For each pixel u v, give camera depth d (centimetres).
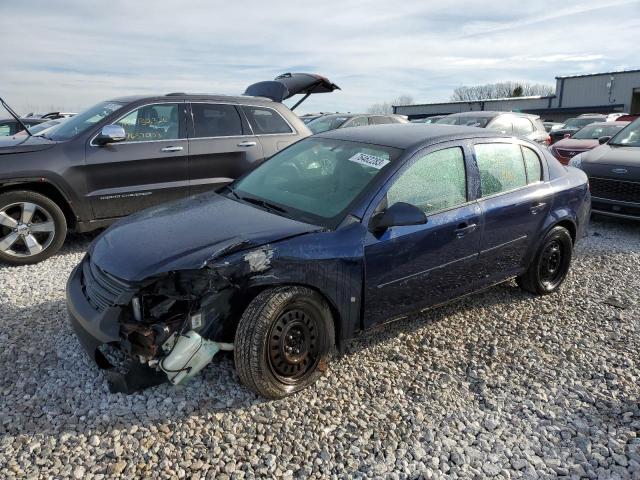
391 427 290
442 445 279
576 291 493
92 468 250
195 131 612
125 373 289
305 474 253
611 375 348
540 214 443
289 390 308
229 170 634
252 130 652
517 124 1212
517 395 325
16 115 600
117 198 568
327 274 312
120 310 288
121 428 278
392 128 427
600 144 898
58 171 527
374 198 338
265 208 358
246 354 288
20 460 253
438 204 369
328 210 340
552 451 277
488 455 272
